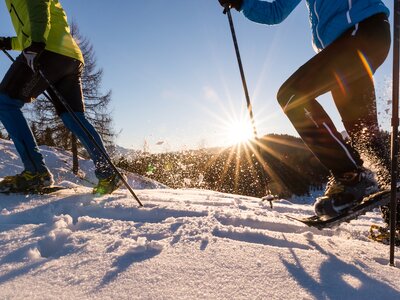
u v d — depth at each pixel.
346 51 1.75
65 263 1.23
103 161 2.66
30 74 2.47
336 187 1.76
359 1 1.82
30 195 2.56
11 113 2.53
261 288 1.03
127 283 1.05
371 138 1.87
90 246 1.41
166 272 1.13
